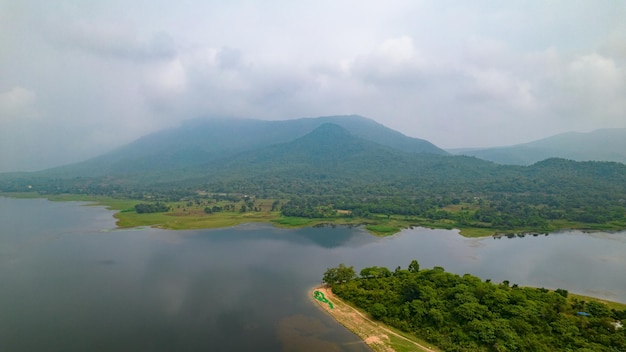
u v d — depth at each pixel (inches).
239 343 2992.1
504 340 2748.5
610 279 4643.2
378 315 3334.2
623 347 2581.2
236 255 5797.2
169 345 2950.3
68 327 3248.0
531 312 2982.3
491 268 5108.3
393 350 2849.4
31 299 3892.7
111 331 3179.1
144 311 3604.8
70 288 4234.7
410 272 4178.2
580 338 2726.4
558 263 5354.3
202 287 4291.3
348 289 3912.4
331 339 3061.0
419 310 3208.7
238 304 3789.4
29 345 2925.7
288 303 3814.0
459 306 3134.8
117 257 5610.2
